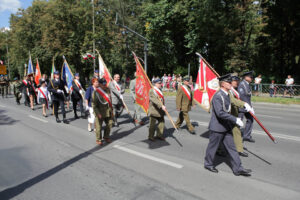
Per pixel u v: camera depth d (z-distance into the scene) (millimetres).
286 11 21266
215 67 26812
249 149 5355
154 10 26469
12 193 3484
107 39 30891
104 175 4023
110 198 3281
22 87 14078
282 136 6469
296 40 23594
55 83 8219
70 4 28797
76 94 9156
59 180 3867
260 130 7188
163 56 29984
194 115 9883
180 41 29688
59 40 28125
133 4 32719
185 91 6609
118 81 8133
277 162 4566
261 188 3535
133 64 32875
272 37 24391
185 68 31344
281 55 24516
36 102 13898
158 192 3424
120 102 7922
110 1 31172
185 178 3871
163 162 4570
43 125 8008
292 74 24625
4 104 14148
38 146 5672
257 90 17672
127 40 31203
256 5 18578
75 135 6684
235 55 20594
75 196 3355
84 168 4328
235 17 18781
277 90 16578
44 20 28828
